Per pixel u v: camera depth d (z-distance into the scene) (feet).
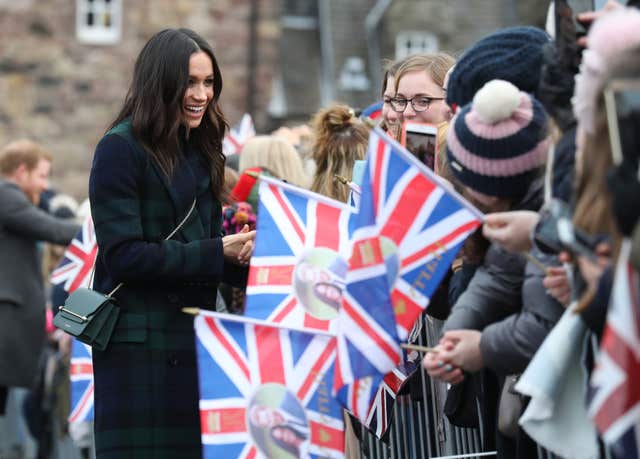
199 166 33.99
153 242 32.42
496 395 29.91
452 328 26.18
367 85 183.42
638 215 20.20
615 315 20.31
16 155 59.57
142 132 32.73
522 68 28.43
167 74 32.81
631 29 20.95
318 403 27.94
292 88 181.16
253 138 46.09
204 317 27.66
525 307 25.11
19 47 147.95
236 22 153.58
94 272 33.96
